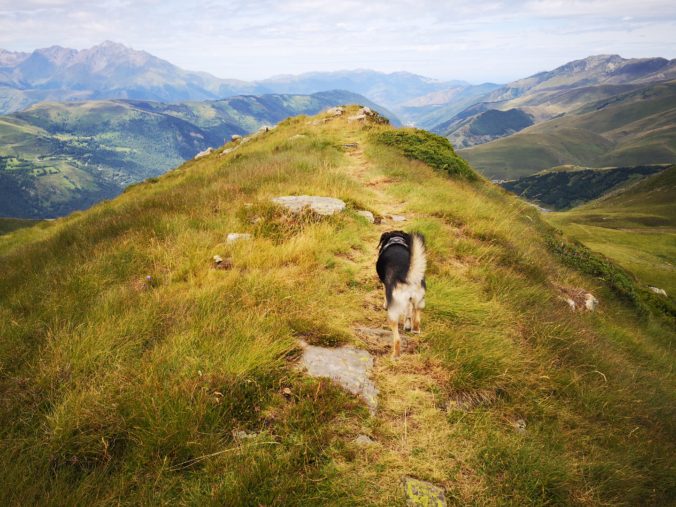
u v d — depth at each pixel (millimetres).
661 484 4422
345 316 6023
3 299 6594
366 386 4594
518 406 4645
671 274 37219
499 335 5770
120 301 5938
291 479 3334
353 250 8609
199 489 3285
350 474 3508
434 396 4598
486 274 8023
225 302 5883
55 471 3445
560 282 11086
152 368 4344
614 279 14711
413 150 21484
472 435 4102
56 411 3893
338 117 31875
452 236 9695
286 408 4137
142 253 7926
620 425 5164
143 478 3359
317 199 10523
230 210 10461
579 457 4312
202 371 4426
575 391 5328
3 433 3740
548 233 18078
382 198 13234
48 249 9805
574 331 6926
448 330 5707
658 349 10289
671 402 6504
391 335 5762
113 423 3799
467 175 21344
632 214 116125
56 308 5805
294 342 5102
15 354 4824
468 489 3537
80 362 4543
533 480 3695
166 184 23734
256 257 7496
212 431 3779
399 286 5270
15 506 3043
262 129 34688
